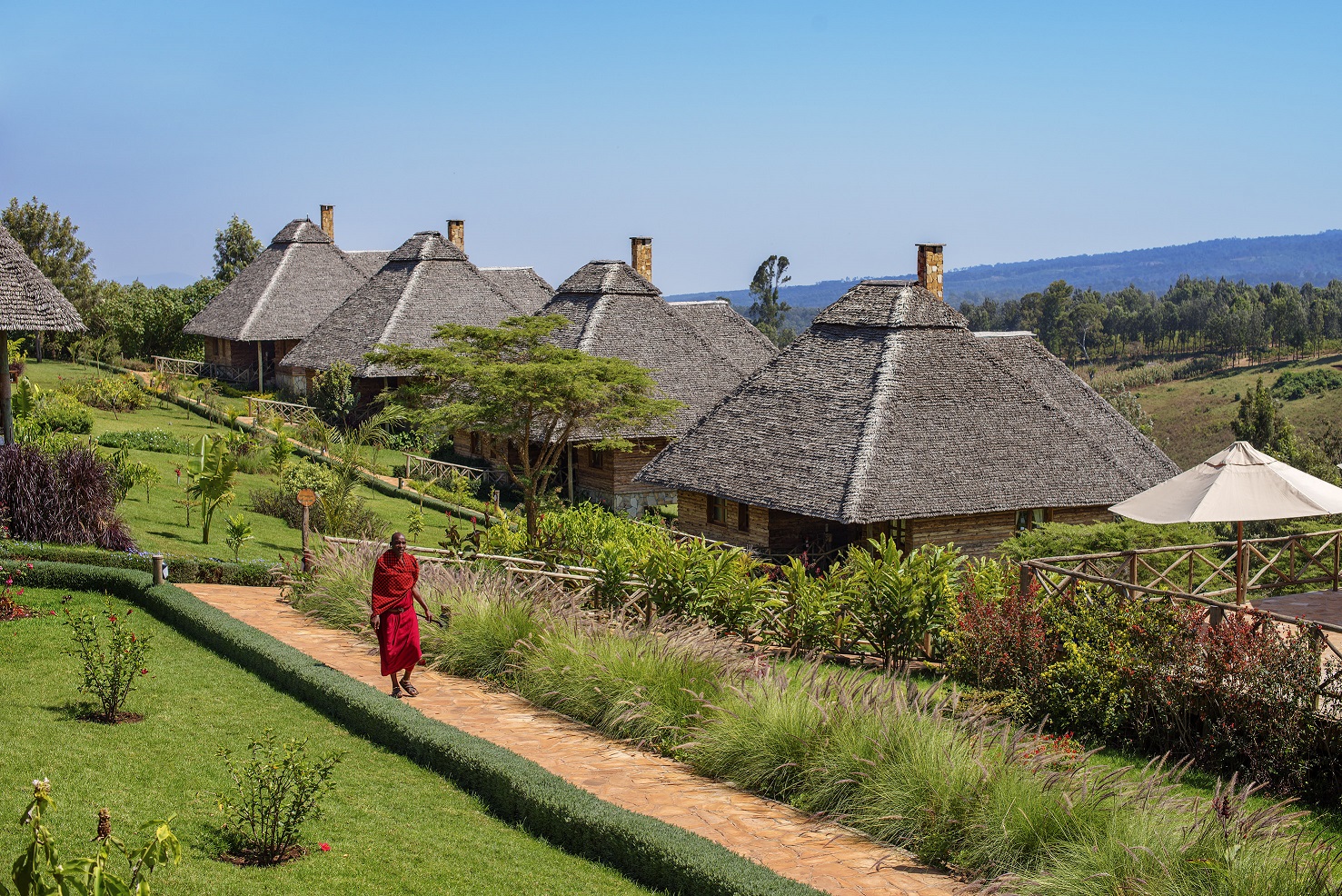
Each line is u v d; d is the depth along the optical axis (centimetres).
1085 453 3017
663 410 3366
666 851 856
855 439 2883
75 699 1223
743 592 1689
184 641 1537
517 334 3378
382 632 1303
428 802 1016
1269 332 18112
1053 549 2314
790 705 1101
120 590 1766
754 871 822
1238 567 1456
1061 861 839
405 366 3456
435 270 5584
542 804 961
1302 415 13262
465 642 1457
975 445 2923
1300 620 1182
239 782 926
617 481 4228
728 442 3184
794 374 3238
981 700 1313
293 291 6191
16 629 1483
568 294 4938
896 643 1636
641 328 4684
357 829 946
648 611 1658
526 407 3244
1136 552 1544
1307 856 810
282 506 2984
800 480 2883
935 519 2856
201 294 7162
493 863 895
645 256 5388
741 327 5362
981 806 902
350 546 1984
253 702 1278
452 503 3688
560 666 1323
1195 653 1235
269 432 4456
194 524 2616
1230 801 855
